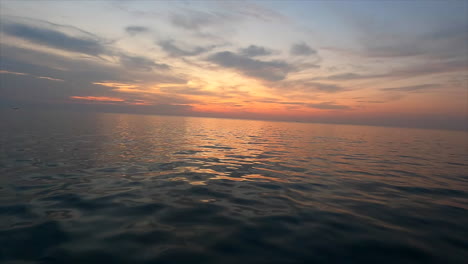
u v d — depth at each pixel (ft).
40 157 38.22
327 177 32.22
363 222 18.04
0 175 27.50
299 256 13.34
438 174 35.78
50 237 14.48
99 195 22.30
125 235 15.05
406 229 17.01
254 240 14.94
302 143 77.20
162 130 111.24
